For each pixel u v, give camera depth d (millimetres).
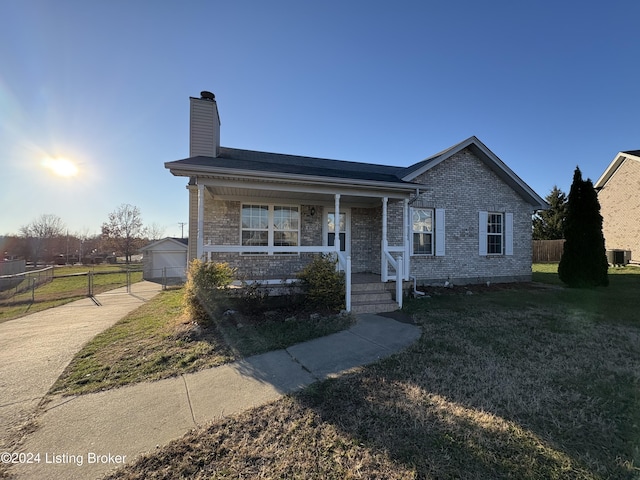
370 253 10203
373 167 11594
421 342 4691
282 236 9148
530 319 6094
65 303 9523
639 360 3930
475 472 1976
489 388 3160
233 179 6629
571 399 2920
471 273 10922
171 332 5309
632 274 13664
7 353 4574
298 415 2717
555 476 1938
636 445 2252
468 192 10961
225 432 2486
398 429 2473
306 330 5285
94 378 3635
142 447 2312
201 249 6391
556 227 27859
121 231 33406
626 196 18109
